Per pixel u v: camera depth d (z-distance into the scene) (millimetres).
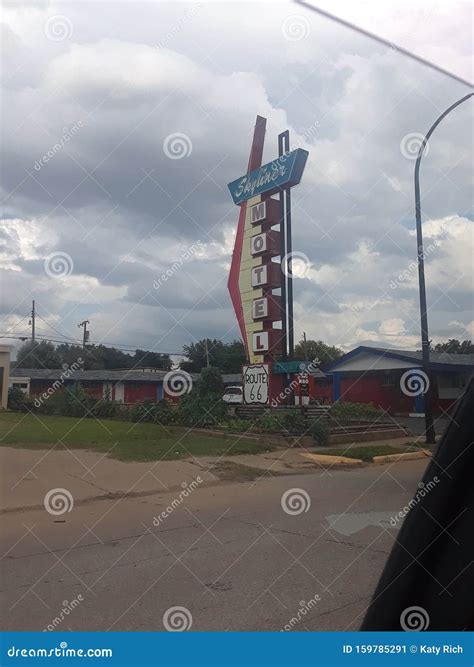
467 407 2299
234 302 23828
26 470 10641
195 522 7695
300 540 6754
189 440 15453
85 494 9203
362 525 7480
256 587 5176
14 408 26016
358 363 30766
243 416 19781
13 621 4492
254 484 10562
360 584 5215
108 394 27703
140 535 7039
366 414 21906
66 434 15586
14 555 6195
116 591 5098
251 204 23172
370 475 11727
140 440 15008
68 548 6465
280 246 22375
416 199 16375
